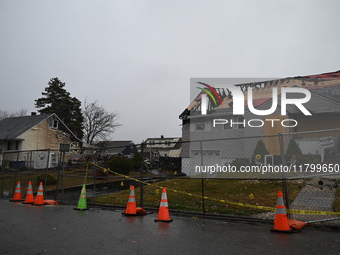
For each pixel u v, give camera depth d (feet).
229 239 16.24
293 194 28.73
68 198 36.04
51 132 105.91
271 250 14.08
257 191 31.42
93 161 39.75
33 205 31.37
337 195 27.53
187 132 80.79
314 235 17.10
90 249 14.21
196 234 17.43
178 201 30.04
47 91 156.35
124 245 14.93
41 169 68.23
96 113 172.04
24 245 14.94
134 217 23.35
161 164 35.55
